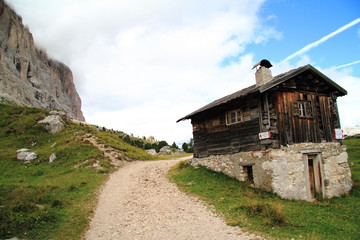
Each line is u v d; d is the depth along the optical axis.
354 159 25.69
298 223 9.25
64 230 8.60
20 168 23.12
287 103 14.79
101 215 10.93
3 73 146.12
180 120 22.23
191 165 20.86
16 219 8.55
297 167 13.93
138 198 13.84
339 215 10.67
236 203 11.64
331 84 16.66
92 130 42.53
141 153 37.34
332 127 16.89
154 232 8.84
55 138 35.06
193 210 11.20
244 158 15.50
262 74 16.14
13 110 46.25
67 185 15.70
